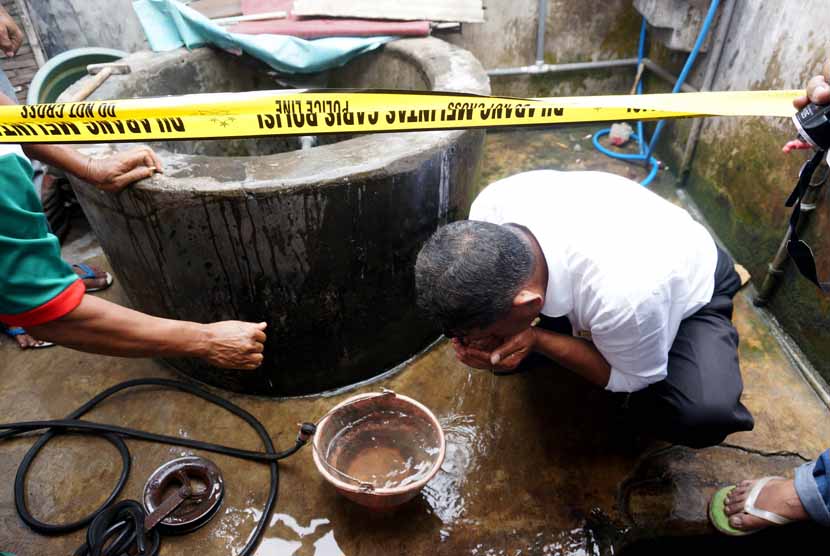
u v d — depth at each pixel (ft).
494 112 4.30
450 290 3.42
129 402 6.00
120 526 4.73
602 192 4.36
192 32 7.96
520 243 3.60
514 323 3.72
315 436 4.71
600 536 4.75
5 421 5.89
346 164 4.91
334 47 7.98
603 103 4.35
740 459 5.25
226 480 5.22
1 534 4.90
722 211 7.86
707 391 4.44
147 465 5.39
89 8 9.21
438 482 5.15
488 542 4.73
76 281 3.80
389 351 6.22
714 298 4.86
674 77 9.23
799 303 6.15
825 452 4.29
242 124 4.25
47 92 8.12
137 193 4.84
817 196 5.72
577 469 5.22
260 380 5.94
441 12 8.64
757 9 7.04
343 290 5.46
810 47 6.01
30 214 3.47
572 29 10.41
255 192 4.68
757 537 4.89
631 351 4.08
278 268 5.14
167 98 4.26
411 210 5.35
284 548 4.73
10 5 8.68
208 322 5.66
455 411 5.81
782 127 6.40
